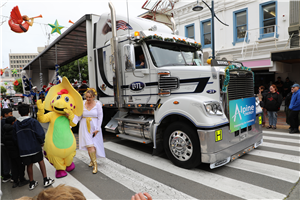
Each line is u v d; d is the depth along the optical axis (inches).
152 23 232.7
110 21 237.5
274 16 434.6
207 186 131.8
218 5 509.0
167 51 201.6
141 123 193.9
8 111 159.8
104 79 251.1
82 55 437.4
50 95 151.8
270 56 367.2
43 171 139.7
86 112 163.2
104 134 300.8
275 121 305.0
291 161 170.6
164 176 149.3
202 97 158.1
